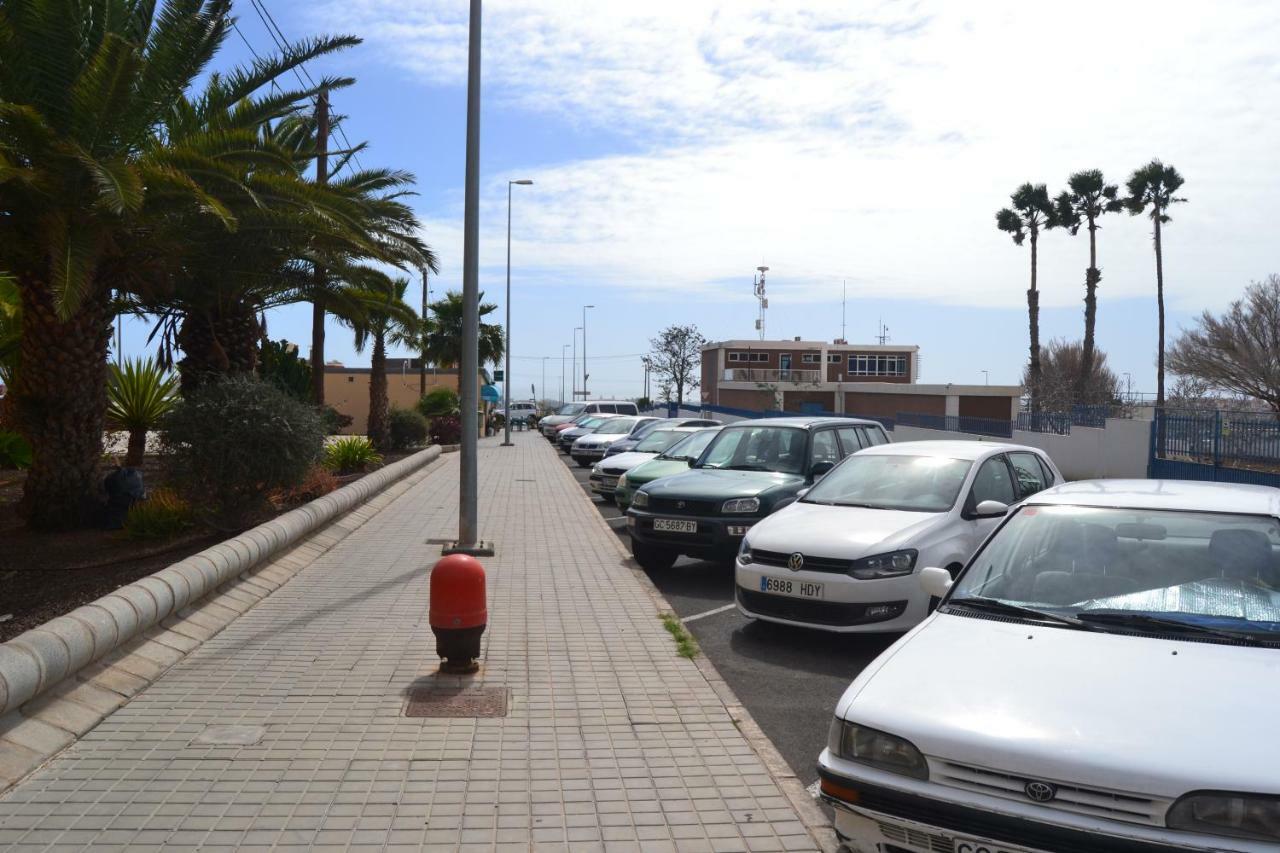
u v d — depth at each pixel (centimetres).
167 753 488
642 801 444
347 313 1778
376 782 458
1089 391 4331
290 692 588
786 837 410
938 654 405
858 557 716
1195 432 1992
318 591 880
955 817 330
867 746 358
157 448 1075
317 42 1292
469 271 1122
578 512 1545
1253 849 292
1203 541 459
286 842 395
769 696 624
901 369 7350
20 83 1001
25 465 1611
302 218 1242
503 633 746
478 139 1128
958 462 838
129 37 1125
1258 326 3422
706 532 1005
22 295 1115
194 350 1559
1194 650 388
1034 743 328
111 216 1033
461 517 1111
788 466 1101
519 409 7950
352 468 2027
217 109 1261
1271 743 316
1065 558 470
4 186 968
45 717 509
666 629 762
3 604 794
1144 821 306
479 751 500
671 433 1927
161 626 687
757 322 7812
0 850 382
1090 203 4409
